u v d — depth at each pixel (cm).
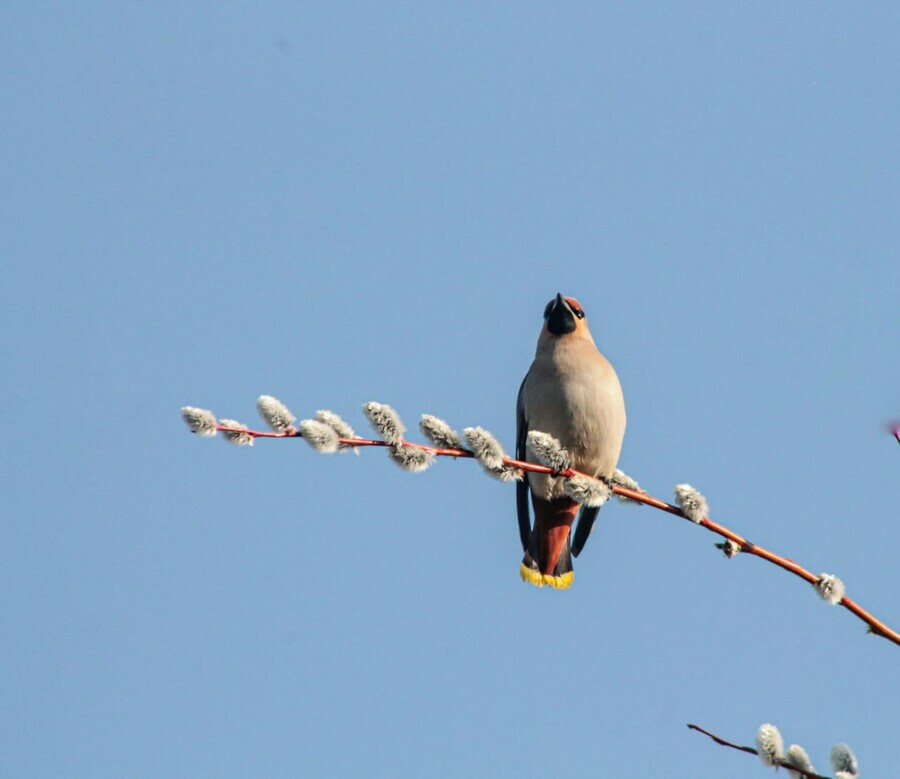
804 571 883
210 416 904
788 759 770
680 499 946
